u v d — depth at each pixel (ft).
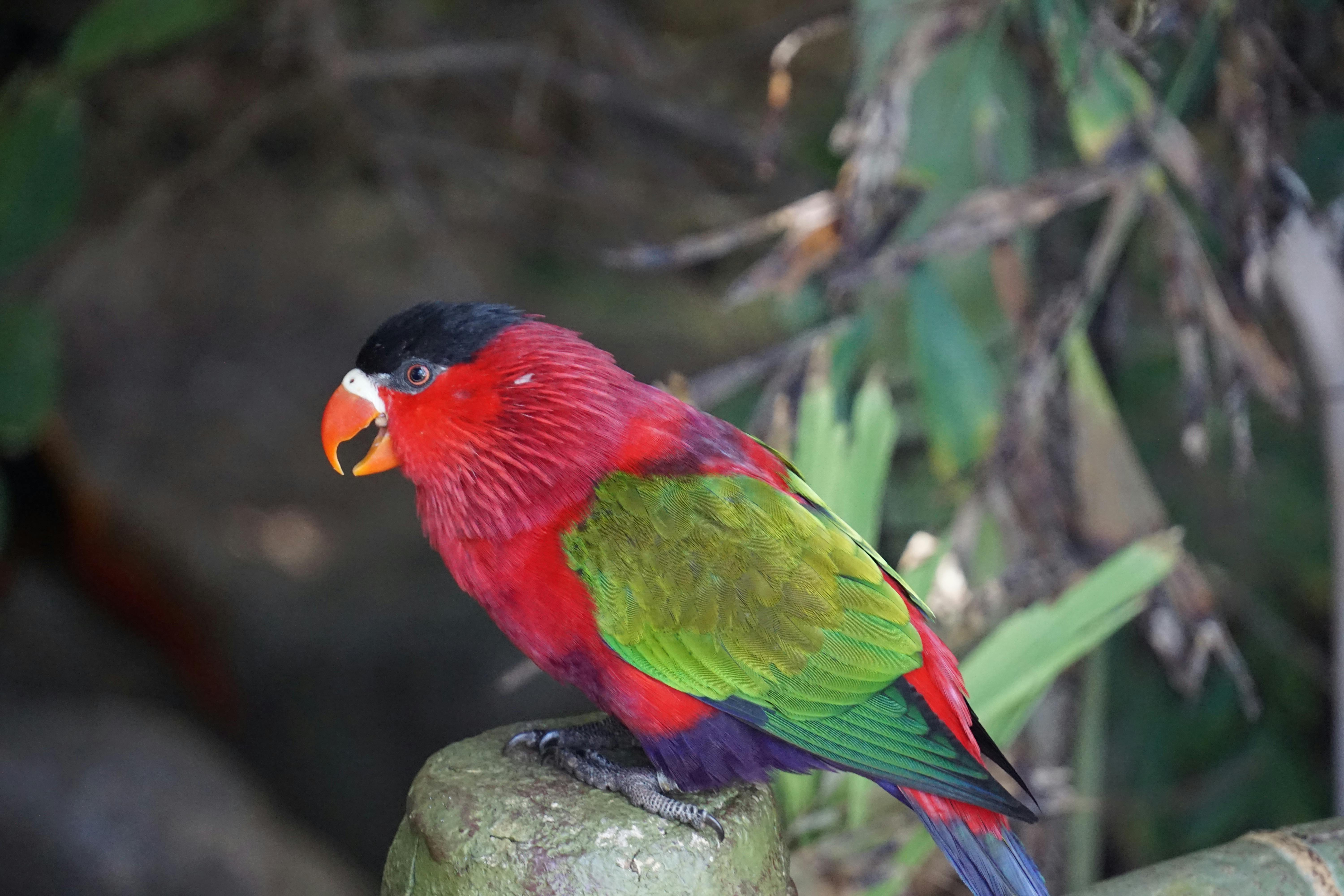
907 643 13.97
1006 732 16.96
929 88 21.47
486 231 40.37
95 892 35.60
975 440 20.53
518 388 14.03
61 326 37.93
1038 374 19.65
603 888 11.17
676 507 13.97
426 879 11.71
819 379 19.93
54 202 26.66
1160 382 27.14
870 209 20.22
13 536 39.55
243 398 72.95
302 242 62.80
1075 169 19.69
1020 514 20.06
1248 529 27.66
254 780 46.42
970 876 13.42
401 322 14.62
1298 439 26.91
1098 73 19.52
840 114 29.94
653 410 14.73
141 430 70.44
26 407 25.93
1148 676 27.89
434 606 53.52
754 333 63.21
